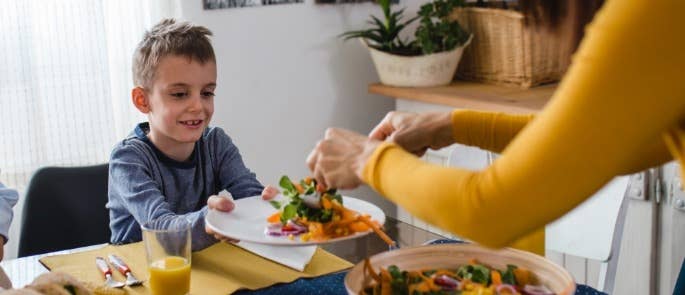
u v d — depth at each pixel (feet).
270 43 9.46
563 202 2.42
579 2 7.67
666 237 7.46
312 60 9.84
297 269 4.67
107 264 4.78
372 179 2.89
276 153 9.83
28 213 6.68
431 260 3.93
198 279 4.54
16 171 8.29
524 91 8.86
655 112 2.20
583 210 6.02
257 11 9.28
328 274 4.61
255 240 4.30
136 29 8.61
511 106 7.98
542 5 8.18
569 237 6.11
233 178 6.50
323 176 3.12
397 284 3.64
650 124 2.23
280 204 4.75
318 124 10.09
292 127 9.88
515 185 2.45
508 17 8.86
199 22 8.89
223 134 6.68
